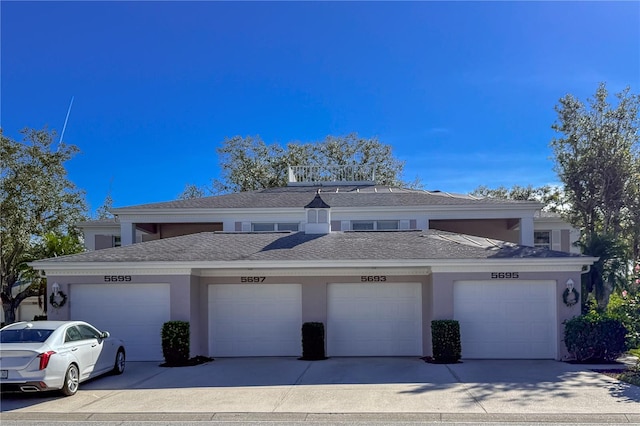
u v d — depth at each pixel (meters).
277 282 17.77
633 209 23.22
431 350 16.98
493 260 16.42
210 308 17.86
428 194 26.53
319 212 20.55
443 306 16.55
